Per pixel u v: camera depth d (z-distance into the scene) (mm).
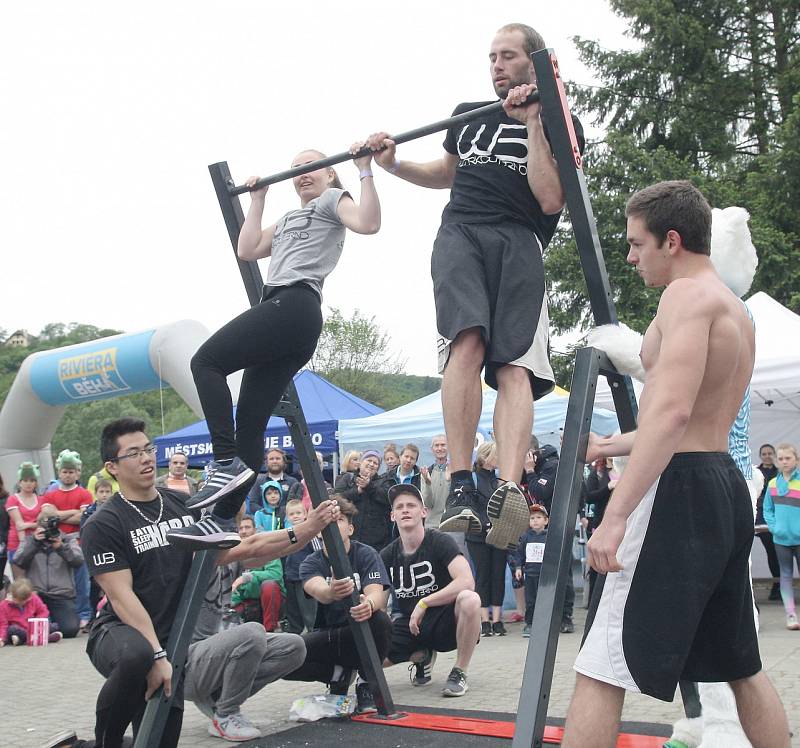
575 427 2703
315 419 10695
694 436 2414
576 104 19047
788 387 8461
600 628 2396
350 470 8734
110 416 47250
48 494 9672
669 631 2297
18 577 9320
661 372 2305
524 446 2910
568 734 2361
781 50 19453
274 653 4508
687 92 18891
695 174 17344
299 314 3479
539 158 2961
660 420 2254
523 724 2379
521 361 2990
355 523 7902
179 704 3613
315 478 4395
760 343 8836
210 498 3221
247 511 8453
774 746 2537
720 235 3646
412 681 5766
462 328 2916
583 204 2906
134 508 3676
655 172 17016
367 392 40781
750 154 19156
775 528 7797
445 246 3086
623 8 18781
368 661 4668
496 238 3047
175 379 11586
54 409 13164
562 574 2531
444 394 2986
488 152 3137
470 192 3139
